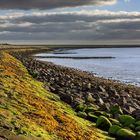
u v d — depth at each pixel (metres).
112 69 107.06
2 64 43.91
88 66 117.88
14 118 16.59
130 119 23.72
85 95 35.19
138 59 183.25
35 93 27.53
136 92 51.25
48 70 64.81
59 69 77.44
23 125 16.09
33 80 36.78
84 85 45.44
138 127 22.06
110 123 22.16
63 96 29.86
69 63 130.12
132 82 71.38
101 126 22.12
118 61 157.62
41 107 21.69
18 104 20.16
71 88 40.97
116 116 25.22
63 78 52.09
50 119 19.27
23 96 23.19
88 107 27.20
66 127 19.02
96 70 101.38
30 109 20.08
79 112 25.55
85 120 23.77
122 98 37.16
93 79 63.88
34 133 15.68
